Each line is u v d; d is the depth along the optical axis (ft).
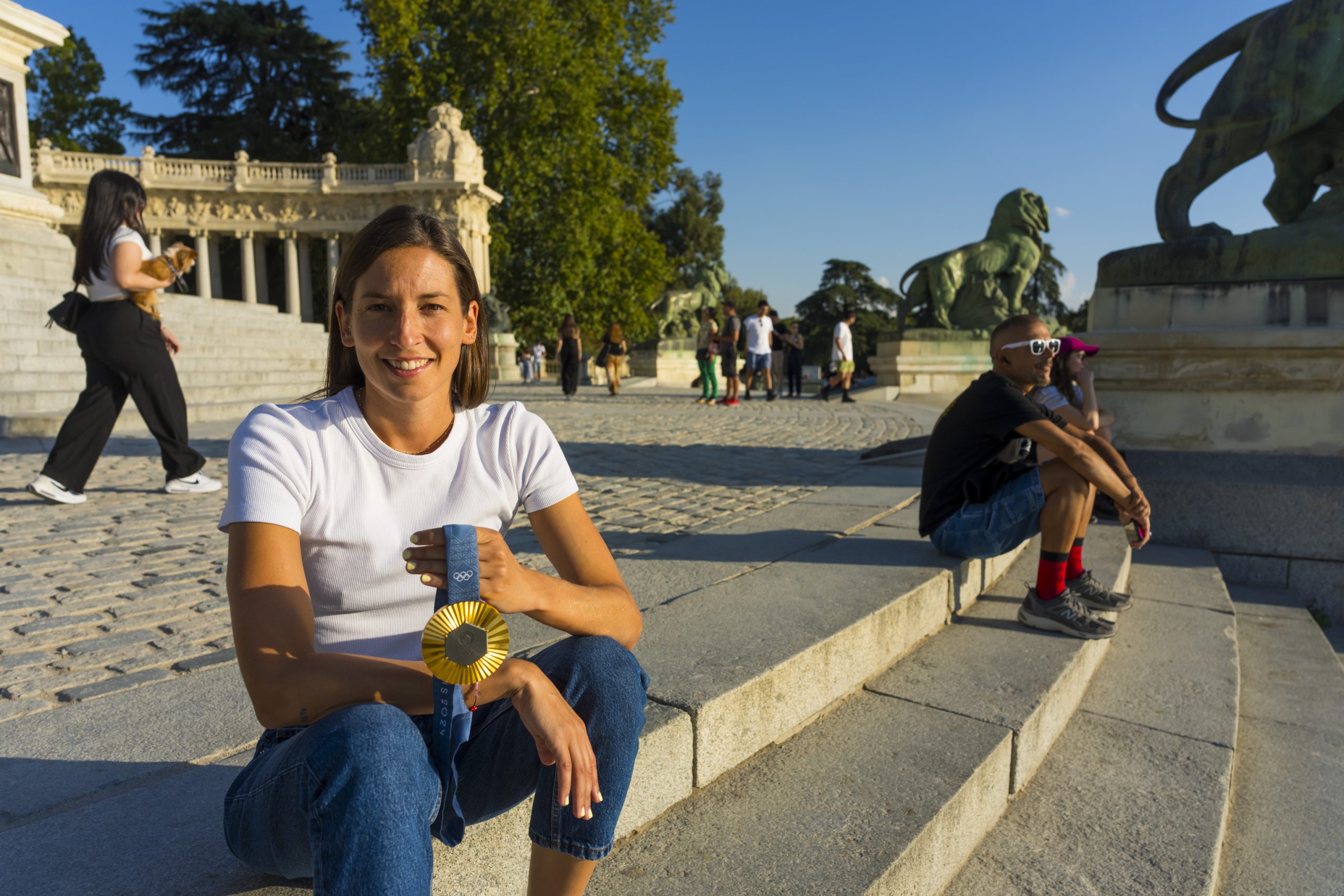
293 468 4.62
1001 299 68.39
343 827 3.79
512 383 100.99
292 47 167.22
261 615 4.30
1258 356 20.40
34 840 5.17
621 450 28.81
